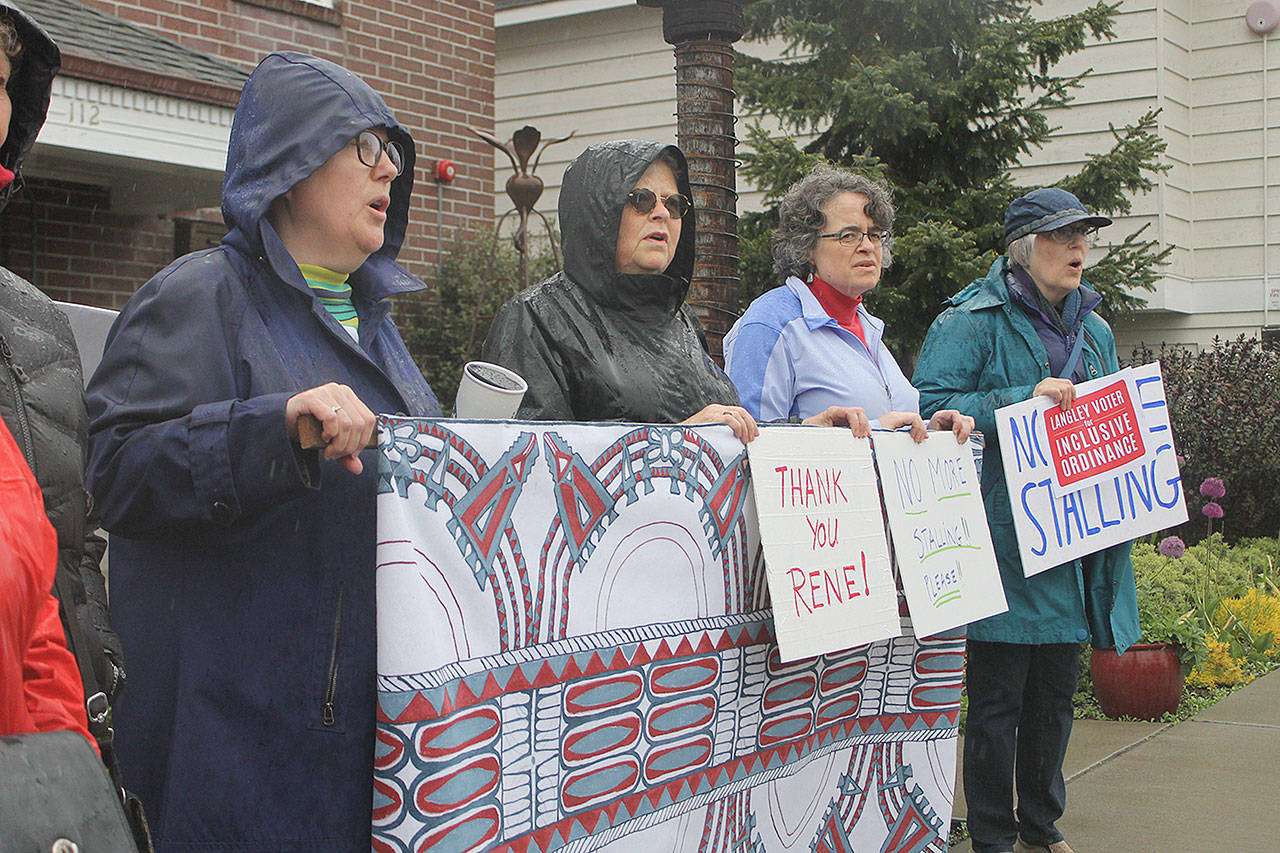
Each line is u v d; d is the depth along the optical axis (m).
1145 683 5.84
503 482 2.04
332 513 2.01
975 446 3.40
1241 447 9.86
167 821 1.92
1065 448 3.69
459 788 1.91
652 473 2.37
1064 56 11.38
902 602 3.09
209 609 1.98
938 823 3.18
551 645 2.13
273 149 2.11
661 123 12.99
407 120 8.49
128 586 2.05
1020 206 3.93
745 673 2.61
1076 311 4.00
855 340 3.68
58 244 6.71
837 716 2.91
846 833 2.93
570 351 2.77
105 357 1.99
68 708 1.40
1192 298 12.08
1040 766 3.82
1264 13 11.55
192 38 7.18
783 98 7.85
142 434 1.87
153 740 2.00
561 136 13.52
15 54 1.66
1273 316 11.74
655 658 2.36
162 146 6.03
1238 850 3.97
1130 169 7.64
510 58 13.82
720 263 4.58
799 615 2.56
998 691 3.68
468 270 8.51
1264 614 7.82
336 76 2.16
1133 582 3.93
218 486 1.81
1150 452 3.80
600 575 2.25
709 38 4.55
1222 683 6.86
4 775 1.13
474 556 1.97
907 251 7.05
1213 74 11.88
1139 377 3.82
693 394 2.94
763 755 2.67
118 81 5.78
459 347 8.37
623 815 2.29
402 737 1.84
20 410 1.57
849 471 2.85
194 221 7.36
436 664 1.88
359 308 2.35
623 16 13.12
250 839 1.93
